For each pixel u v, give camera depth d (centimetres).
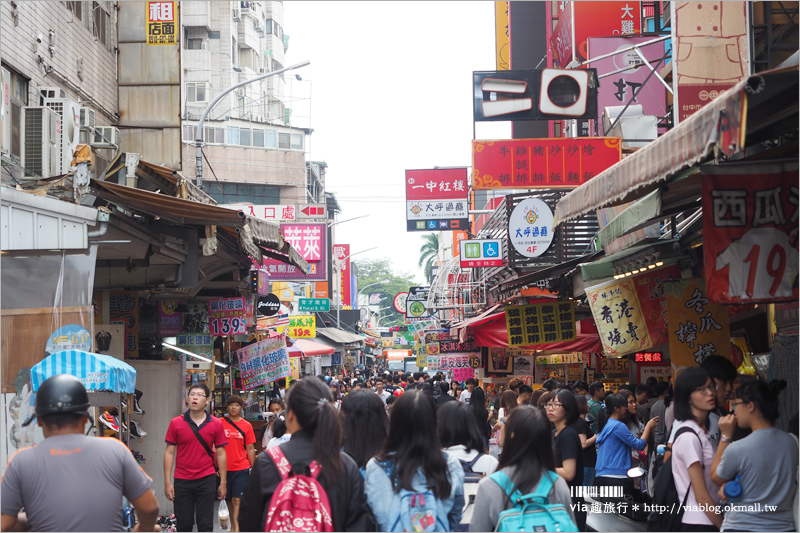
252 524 399
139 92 1371
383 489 419
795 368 628
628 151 1316
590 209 621
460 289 3192
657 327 873
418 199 1798
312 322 2811
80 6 1368
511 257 1633
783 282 536
